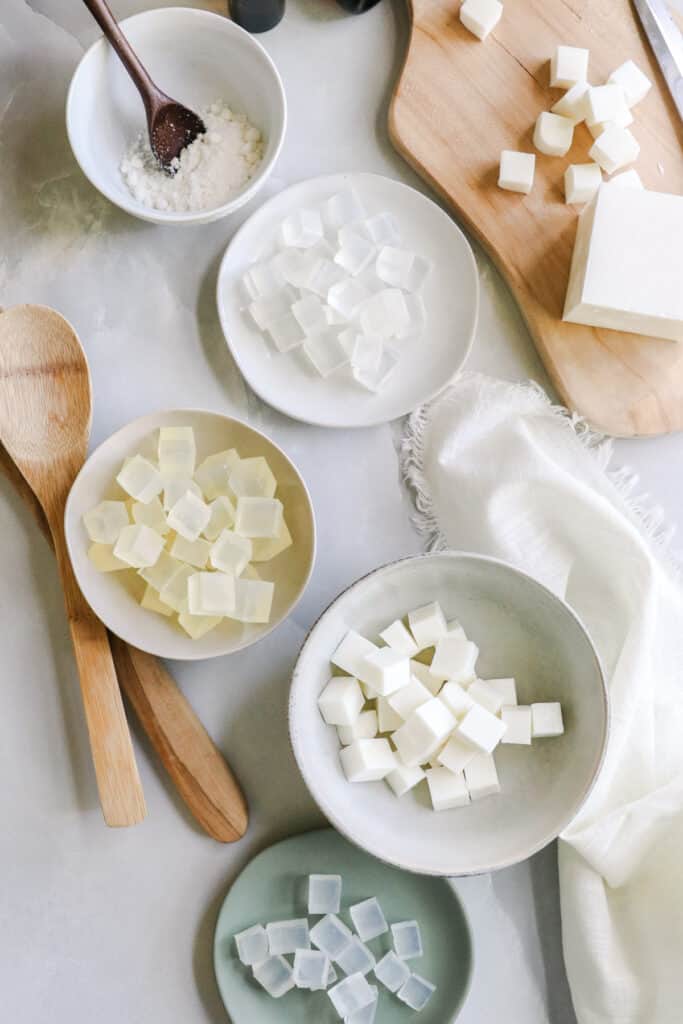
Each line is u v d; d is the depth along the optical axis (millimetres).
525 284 1087
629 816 1034
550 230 1092
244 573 1046
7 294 1087
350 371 1079
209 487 1050
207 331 1096
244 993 1026
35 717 1063
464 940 1027
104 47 1048
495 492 1063
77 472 1055
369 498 1090
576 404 1077
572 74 1083
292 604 1021
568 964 1039
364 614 1036
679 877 1031
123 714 1023
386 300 1066
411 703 1021
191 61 1085
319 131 1115
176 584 1025
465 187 1094
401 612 1048
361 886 1043
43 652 1067
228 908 1030
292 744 972
